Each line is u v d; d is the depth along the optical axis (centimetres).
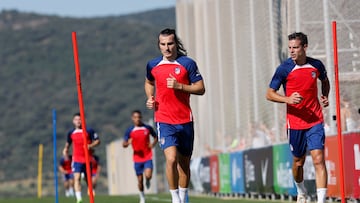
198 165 6278
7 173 18212
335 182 3672
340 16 3672
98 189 16312
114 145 9681
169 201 4844
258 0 4603
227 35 5375
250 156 4816
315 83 2636
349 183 3506
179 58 2539
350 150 3475
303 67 2623
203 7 6075
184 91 2502
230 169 5278
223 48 5500
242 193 5025
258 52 4684
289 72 2628
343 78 3662
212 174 5809
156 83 2553
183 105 2542
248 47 4888
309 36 3834
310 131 2638
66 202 5112
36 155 18850
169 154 2523
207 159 5962
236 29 5150
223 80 5559
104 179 16788
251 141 4934
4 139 19500
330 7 3691
